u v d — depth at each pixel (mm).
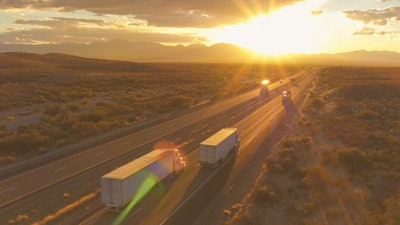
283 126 61312
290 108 80750
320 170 36219
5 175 37312
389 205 29359
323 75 188875
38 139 47875
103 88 112062
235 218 27500
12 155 43844
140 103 84562
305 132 56594
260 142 50750
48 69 175500
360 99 91750
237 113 75375
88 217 28094
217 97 102188
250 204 30438
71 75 138875
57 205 30219
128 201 29672
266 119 68062
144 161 33219
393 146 44781
